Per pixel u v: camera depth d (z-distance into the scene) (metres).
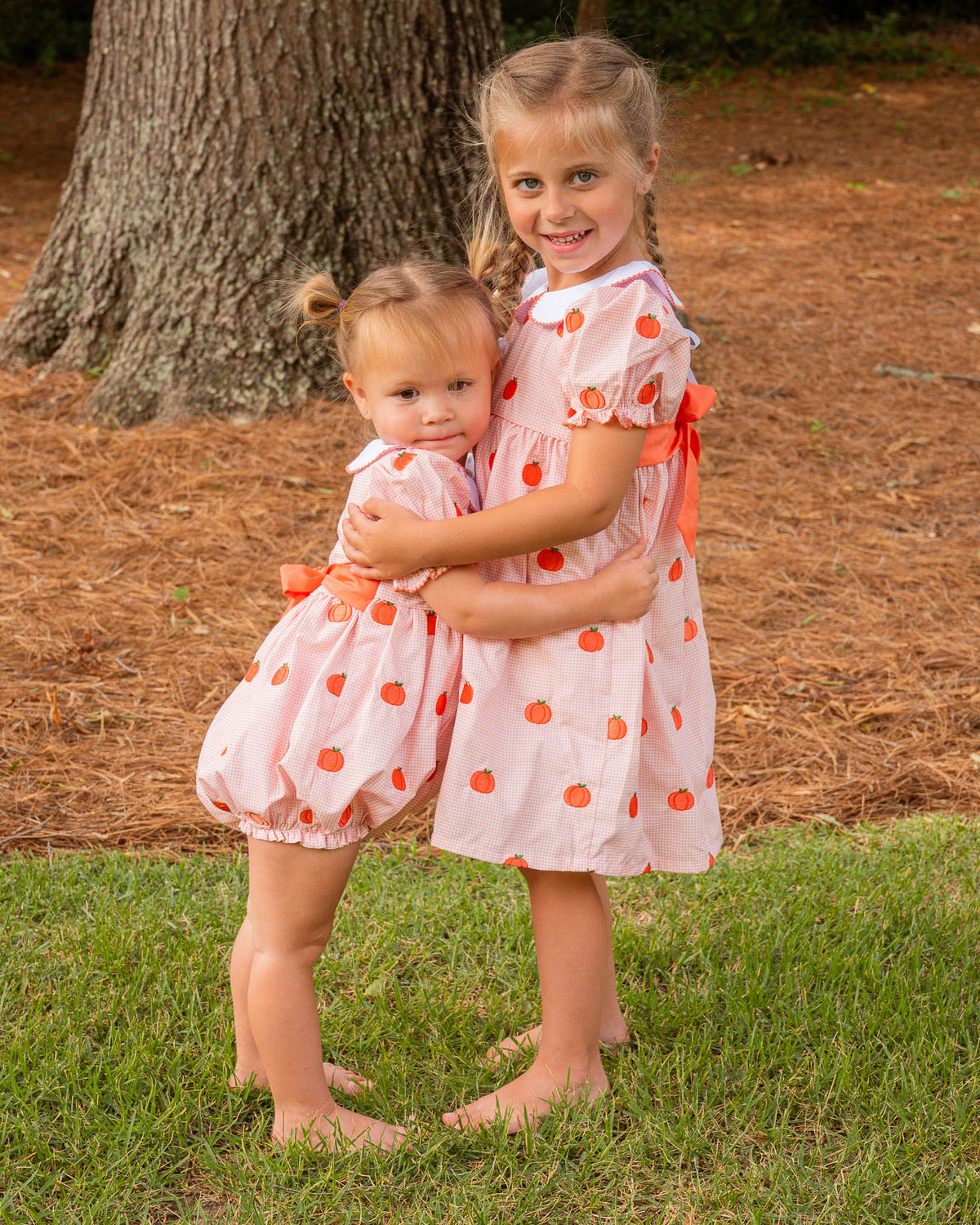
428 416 2.04
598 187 2.02
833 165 13.51
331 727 2.05
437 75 6.06
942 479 6.04
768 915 2.94
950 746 3.95
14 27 20.25
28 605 4.71
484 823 2.08
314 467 5.82
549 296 2.11
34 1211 2.06
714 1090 2.31
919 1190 2.08
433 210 6.18
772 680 4.30
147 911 2.96
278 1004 2.14
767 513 5.68
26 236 10.98
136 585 4.90
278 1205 2.06
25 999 2.61
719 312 8.52
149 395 6.25
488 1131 2.21
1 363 6.78
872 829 3.48
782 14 19.98
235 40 5.89
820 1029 2.51
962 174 12.88
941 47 20.14
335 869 2.11
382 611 2.07
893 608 4.82
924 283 9.25
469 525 1.99
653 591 2.10
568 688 2.08
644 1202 2.09
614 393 1.97
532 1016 2.60
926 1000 2.59
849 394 7.12
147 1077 2.35
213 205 6.08
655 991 2.68
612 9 19.58
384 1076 2.38
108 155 6.43
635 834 2.10
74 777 3.70
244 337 6.18
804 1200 2.07
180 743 3.90
